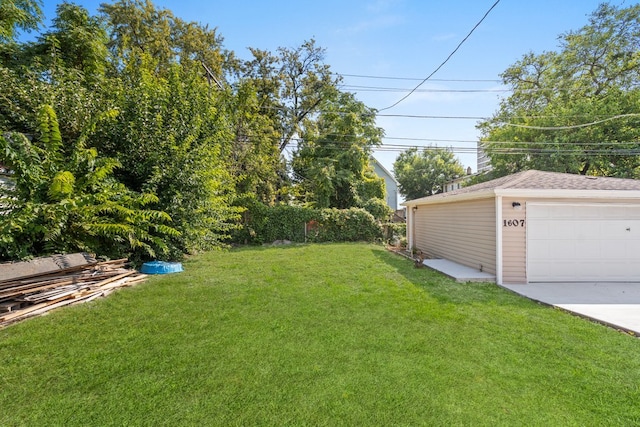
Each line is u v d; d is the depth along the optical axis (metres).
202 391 2.50
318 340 3.47
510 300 5.05
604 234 6.43
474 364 2.93
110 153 7.25
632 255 6.43
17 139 5.31
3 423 2.13
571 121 15.77
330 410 2.26
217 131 8.60
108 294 5.29
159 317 4.22
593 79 17.41
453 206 8.63
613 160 15.21
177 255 7.83
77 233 6.05
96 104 7.13
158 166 7.18
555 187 6.46
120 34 14.11
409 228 12.01
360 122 17.45
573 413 2.23
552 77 18.70
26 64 8.70
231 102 10.37
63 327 3.85
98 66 9.43
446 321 4.06
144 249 7.30
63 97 6.79
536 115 17.67
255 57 18.67
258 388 2.54
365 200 17.12
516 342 3.42
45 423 2.13
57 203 5.33
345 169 17.14
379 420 2.16
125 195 6.37
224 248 10.64
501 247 6.31
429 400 2.38
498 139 19.09
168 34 14.90
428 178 35.94
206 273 7.09
